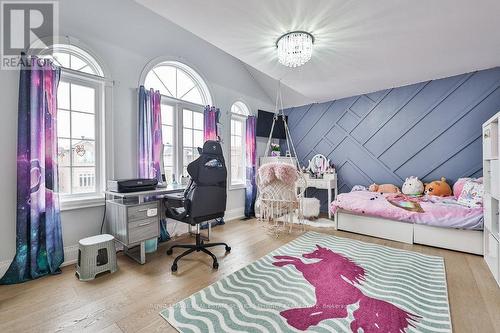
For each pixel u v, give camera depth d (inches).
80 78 95.2
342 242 115.0
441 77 137.8
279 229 138.3
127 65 108.0
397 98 154.2
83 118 98.0
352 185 174.2
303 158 198.2
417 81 144.5
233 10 75.7
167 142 129.9
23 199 77.9
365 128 167.6
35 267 79.1
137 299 67.4
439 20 80.5
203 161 89.4
